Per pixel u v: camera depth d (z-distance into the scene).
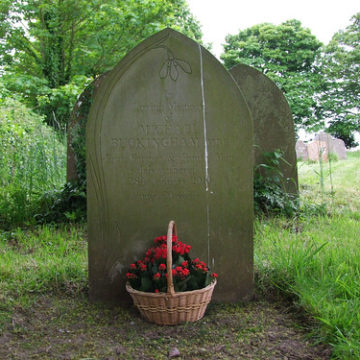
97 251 3.46
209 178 3.42
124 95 3.41
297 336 2.82
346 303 2.93
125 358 2.60
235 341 2.79
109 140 3.42
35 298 3.41
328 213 6.23
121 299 3.47
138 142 3.43
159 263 3.09
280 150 6.50
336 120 26.92
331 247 4.16
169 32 3.37
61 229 5.55
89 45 14.00
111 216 3.45
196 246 3.46
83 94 6.53
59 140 8.70
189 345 2.75
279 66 27.03
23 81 13.09
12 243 4.98
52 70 14.40
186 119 3.41
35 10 13.13
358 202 6.88
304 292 3.17
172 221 3.13
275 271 3.68
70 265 3.94
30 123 9.60
